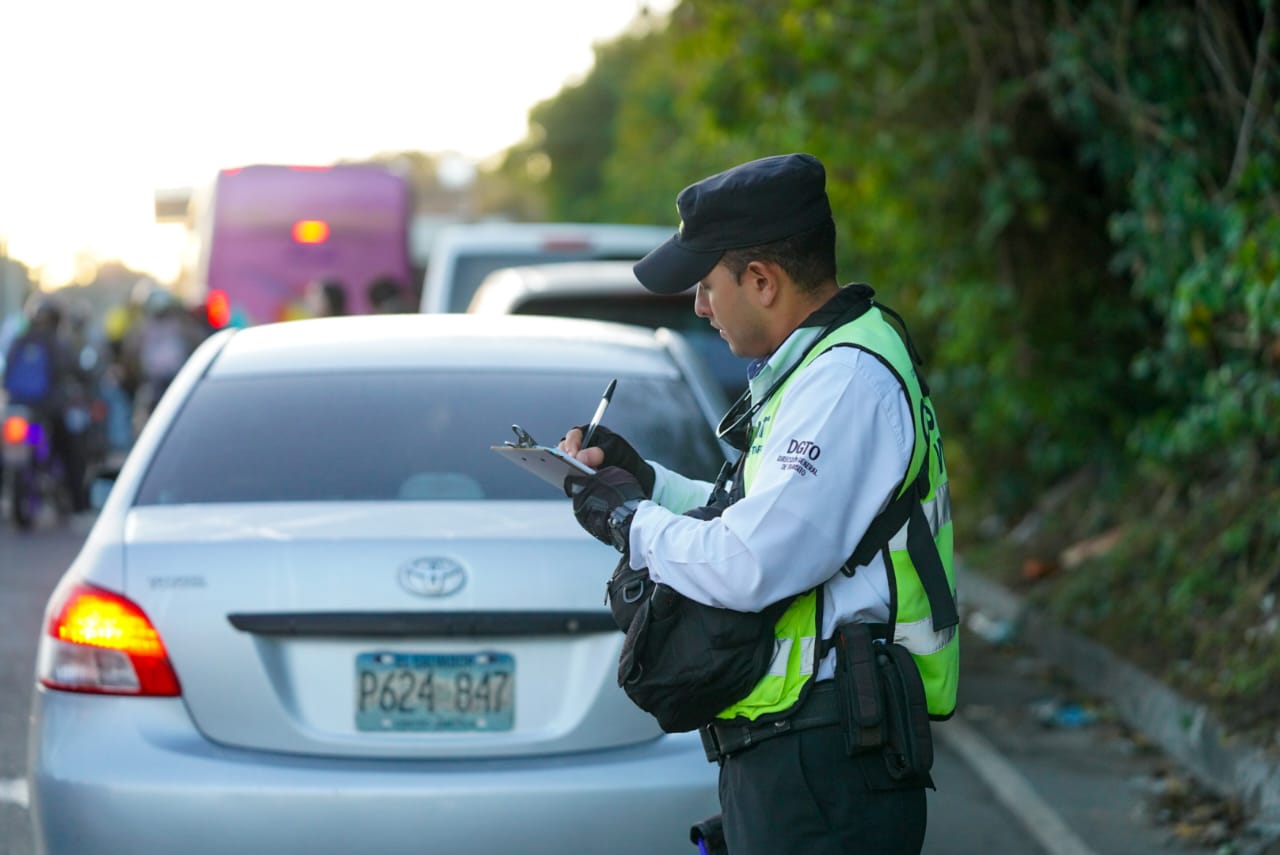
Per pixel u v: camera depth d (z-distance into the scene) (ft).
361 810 12.53
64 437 49.37
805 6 34.71
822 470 9.13
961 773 22.39
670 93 77.71
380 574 13.00
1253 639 23.99
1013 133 35.04
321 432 14.89
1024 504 42.45
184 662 12.98
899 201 36.94
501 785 12.60
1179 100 28.58
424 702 12.96
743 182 9.51
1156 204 28.96
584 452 10.06
